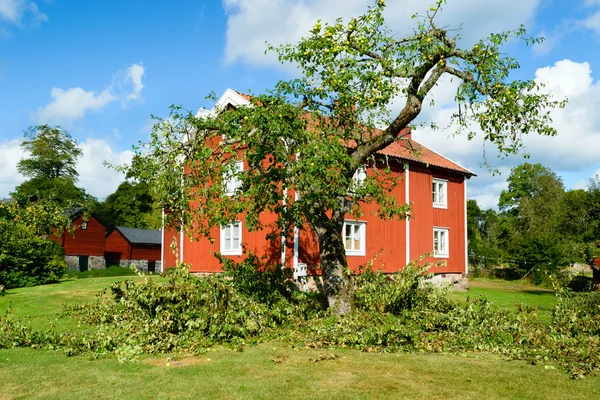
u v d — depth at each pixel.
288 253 17.80
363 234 20.23
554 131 12.52
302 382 6.59
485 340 9.88
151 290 10.08
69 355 8.38
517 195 52.47
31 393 6.12
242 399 5.87
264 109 11.20
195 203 16.55
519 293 24.70
